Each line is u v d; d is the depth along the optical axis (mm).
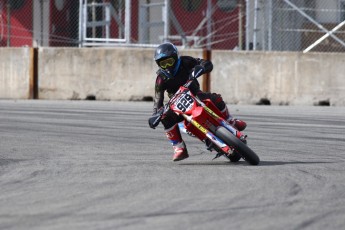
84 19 74875
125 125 47938
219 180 26938
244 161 32562
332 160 33156
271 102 65250
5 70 70812
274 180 26906
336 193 24344
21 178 27938
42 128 46062
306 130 45781
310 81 64438
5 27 93438
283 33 79062
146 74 67562
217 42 79938
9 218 20469
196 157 34219
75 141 40250
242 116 54094
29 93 70125
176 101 30203
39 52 70062
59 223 19812
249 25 75438
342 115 55719
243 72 65750
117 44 74375
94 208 21797
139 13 82562
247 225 19547
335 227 19484
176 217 20484
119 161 32750
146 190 24922
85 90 68938
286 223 19812
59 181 27109
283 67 64938
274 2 78188
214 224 19641
